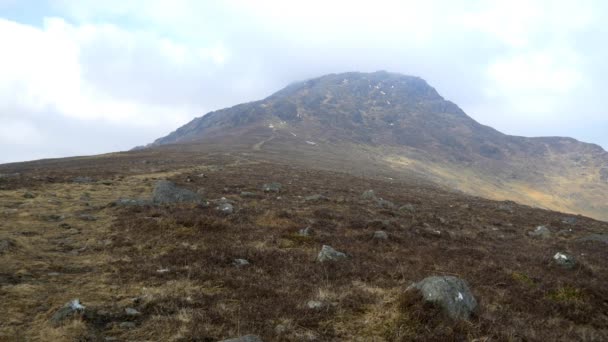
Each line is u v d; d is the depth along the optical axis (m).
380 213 26.50
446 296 9.43
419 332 8.58
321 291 10.73
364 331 8.66
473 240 20.69
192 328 8.12
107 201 23.50
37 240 14.34
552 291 12.77
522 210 42.56
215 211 20.94
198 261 12.91
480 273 14.09
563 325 10.42
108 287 10.36
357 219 22.44
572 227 31.45
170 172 45.62
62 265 11.92
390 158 199.50
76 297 9.55
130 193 27.67
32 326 8.05
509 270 14.62
